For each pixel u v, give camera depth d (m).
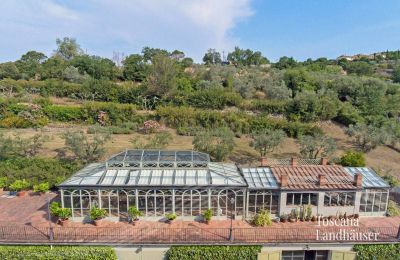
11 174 32.38
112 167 26.77
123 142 43.81
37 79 77.62
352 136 48.19
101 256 21.00
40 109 52.44
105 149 38.62
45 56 104.94
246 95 65.38
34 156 37.94
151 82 62.03
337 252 22.00
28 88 64.25
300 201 26.17
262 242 21.83
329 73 85.00
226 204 25.41
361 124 48.38
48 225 24.09
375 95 61.44
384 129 47.34
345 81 67.62
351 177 27.36
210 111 53.62
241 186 25.11
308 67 92.31
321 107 55.41
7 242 21.28
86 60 84.44
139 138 45.97
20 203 28.61
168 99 60.59
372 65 108.69
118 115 53.12
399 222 25.56
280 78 72.94
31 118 50.00
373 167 39.75
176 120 52.47
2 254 20.70
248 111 58.16
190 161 26.98
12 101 53.88
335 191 25.77
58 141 43.69
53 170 33.25
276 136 39.56
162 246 21.69
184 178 25.69
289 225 24.89
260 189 25.62
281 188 25.53
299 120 55.34
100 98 62.81
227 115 52.22
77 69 79.50
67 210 24.00
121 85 66.69
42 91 63.66
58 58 89.75
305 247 21.98
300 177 27.22
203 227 24.11
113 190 24.75
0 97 55.41
